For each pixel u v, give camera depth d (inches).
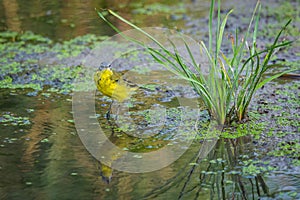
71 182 326.3
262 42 600.7
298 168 335.0
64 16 706.8
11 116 422.6
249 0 781.3
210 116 410.9
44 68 540.1
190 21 685.9
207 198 309.0
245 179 327.0
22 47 604.7
